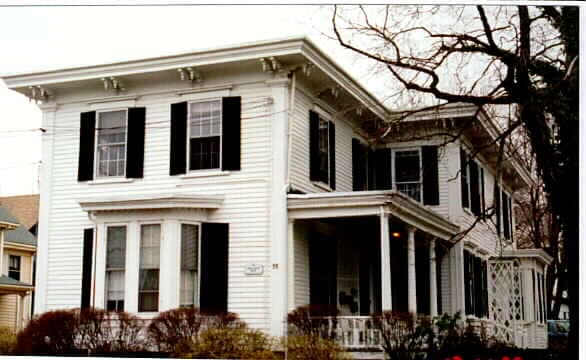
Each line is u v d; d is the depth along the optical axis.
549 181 14.92
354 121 23.75
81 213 20.75
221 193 19.55
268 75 19.53
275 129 19.25
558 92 14.51
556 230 25.69
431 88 15.57
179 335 17.78
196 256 19.16
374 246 23.11
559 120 14.76
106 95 21.06
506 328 25.95
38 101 21.77
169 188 20.09
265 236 18.97
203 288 18.95
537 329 27.70
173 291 18.55
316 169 20.61
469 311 24.42
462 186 24.03
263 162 19.28
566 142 14.71
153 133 20.53
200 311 18.23
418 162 24.17
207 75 20.11
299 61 19.16
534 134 15.00
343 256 22.42
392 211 18.17
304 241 19.94
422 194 23.81
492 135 24.67
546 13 15.01
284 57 19.02
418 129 23.05
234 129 19.59
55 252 20.78
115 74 20.33
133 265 18.95
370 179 24.67
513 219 33.94
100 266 19.33
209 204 19.22
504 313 27.06
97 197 19.34
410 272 19.31
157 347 18.02
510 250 29.42
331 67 20.14
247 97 19.72
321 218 19.00
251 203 19.23
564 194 14.57
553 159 14.88
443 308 23.52
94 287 19.28
